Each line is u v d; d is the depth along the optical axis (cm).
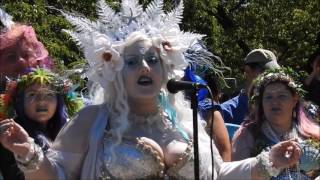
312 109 481
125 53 362
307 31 1750
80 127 358
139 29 371
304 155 423
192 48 392
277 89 450
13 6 1001
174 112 370
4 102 398
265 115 454
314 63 521
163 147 357
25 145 328
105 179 345
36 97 394
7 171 373
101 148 352
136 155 344
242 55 1673
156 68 360
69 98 409
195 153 334
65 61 949
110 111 362
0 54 418
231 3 1805
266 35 1764
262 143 446
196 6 1398
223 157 430
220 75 434
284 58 1767
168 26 375
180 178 353
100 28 374
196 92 341
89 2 1052
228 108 548
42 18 1012
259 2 1786
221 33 1655
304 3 1784
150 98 359
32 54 423
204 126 392
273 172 348
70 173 352
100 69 366
